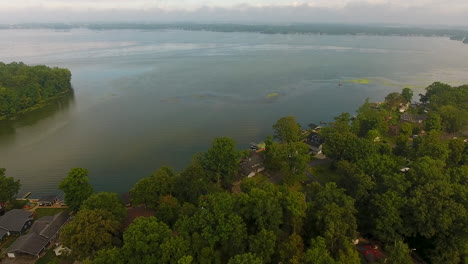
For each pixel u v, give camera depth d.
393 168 94.50
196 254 64.69
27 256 79.38
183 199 92.50
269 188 78.69
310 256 59.88
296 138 143.88
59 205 104.31
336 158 119.56
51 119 195.12
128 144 158.50
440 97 187.25
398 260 66.38
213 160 107.88
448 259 69.88
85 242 68.69
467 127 157.38
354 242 74.75
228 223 68.06
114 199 84.06
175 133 172.25
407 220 74.81
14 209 95.75
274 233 69.88
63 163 139.50
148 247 63.31
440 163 92.06
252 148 151.38
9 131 176.50
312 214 75.19
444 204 72.12
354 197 84.88
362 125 154.25
